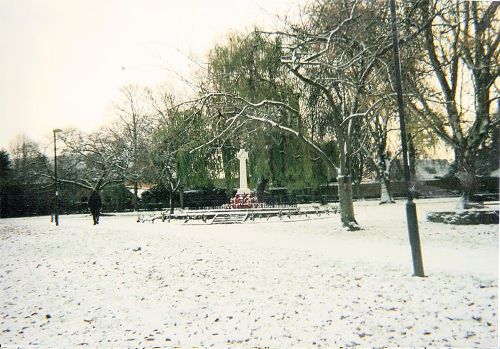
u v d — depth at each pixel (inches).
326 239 627.8
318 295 297.7
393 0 384.8
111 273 400.5
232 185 1316.4
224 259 462.0
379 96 709.3
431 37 785.6
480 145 897.5
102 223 1175.6
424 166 2682.1
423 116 818.2
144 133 1822.1
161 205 2102.6
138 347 210.2
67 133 2007.9
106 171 1918.1
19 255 534.3
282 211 1136.2
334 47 701.9
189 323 246.4
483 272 351.9
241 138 1099.3
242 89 836.6
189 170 1152.8
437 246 514.0
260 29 896.9
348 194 743.1
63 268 435.2
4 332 236.8
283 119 965.2
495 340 204.1
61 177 2108.8
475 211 728.3
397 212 1135.0
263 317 252.1
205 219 1088.2
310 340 212.7
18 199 2054.6
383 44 681.6
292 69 657.6
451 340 206.7
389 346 201.6
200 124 752.3
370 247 527.8
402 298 281.6
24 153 2124.8
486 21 724.7
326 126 1050.7
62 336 228.5
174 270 406.3
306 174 1193.4
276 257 465.4
